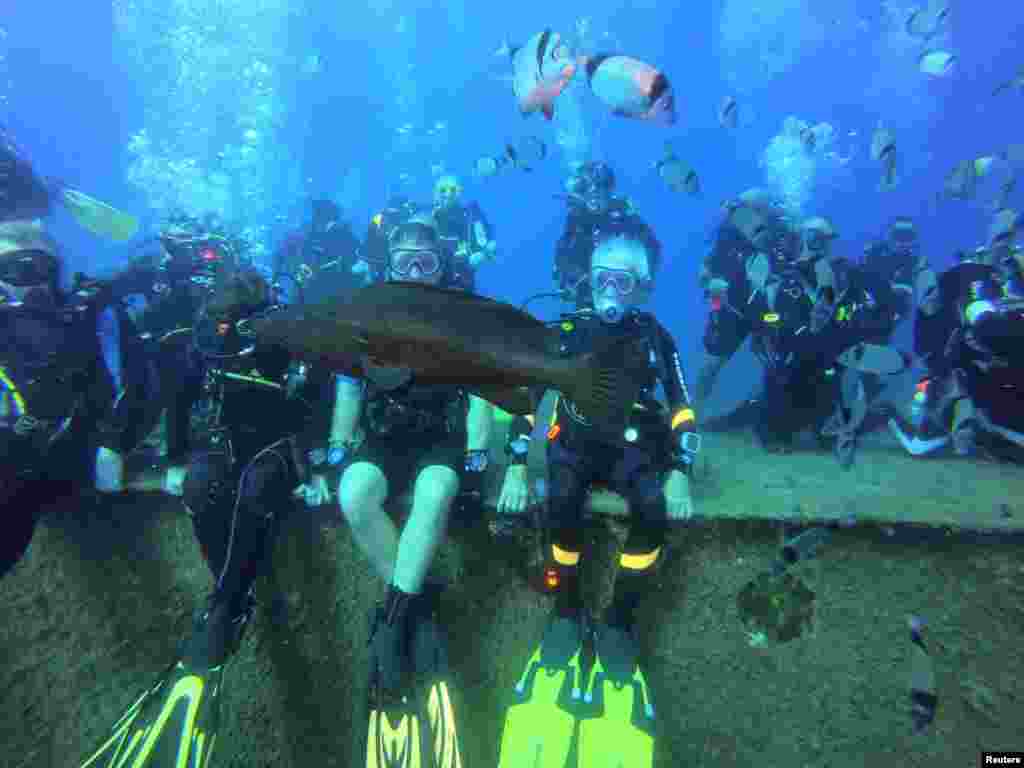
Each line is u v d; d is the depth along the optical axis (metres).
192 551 2.59
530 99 3.29
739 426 4.14
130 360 2.77
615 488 2.29
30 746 2.59
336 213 7.02
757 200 4.25
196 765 1.95
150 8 21.78
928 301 3.26
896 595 2.37
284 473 2.33
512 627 2.59
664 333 2.49
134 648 2.62
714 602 2.46
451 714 2.14
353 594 2.60
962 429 3.05
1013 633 2.29
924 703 2.27
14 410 2.29
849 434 3.09
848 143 25.25
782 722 2.50
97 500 2.56
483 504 2.46
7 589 2.54
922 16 5.70
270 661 2.60
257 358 2.24
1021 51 33.03
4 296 2.38
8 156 3.20
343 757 2.71
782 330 3.37
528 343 1.37
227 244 3.32
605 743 2.06
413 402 2.31
